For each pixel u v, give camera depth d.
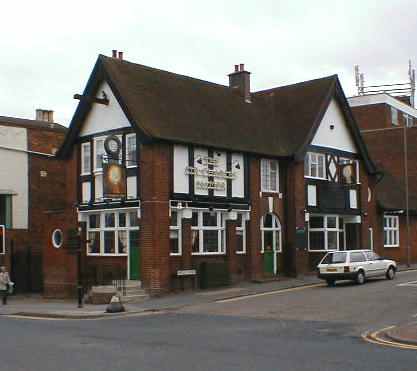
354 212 37.69
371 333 16.16
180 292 28.20
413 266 40.88
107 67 29.09
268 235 33.00
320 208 35.00
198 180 29.31
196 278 29.12
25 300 30.72
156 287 27.20
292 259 33.25
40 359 12.76
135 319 21.02
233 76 36.53
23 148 36.72
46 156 37.66
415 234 45.66
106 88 29.91
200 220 29.72
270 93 38.50
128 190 28.73
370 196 39.50
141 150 28.17
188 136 29.06
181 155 28.75
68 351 13.78
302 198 33.84
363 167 38.75
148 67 31.73
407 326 16.61
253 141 32.47
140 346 14.45
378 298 23.47
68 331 17.70
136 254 28.75
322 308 21.62
